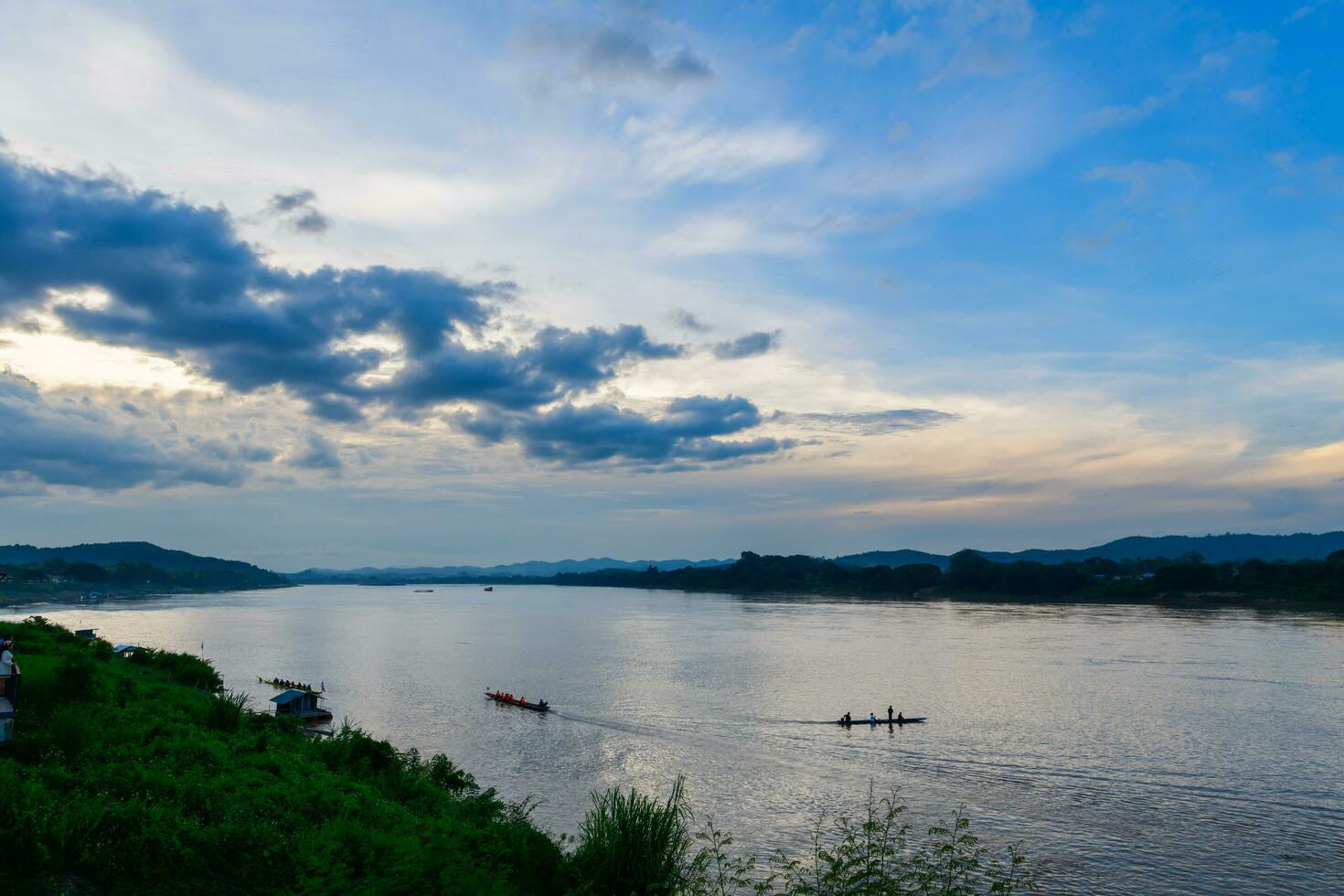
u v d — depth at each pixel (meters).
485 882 21.19
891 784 58.88
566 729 77.06
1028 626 169.00
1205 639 137.00
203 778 27.28
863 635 159.25
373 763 38.62
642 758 66.38
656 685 101.94
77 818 20.02
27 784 21.97
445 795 35.25
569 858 25.97
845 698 91.88
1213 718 77.75
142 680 52.38
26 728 28.75
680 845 26.66
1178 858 45.56
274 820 24.80
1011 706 85.19
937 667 112.56
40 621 76.06
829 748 69.50
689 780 60.34
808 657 126.31
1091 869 43.97
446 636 170.12
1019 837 48.53
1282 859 45.44
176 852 20.69
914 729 76.06
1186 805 54.09
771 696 93.56
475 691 97.31
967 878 41.53
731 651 136.62
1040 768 62.56
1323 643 129.00
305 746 38.34
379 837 21.98
